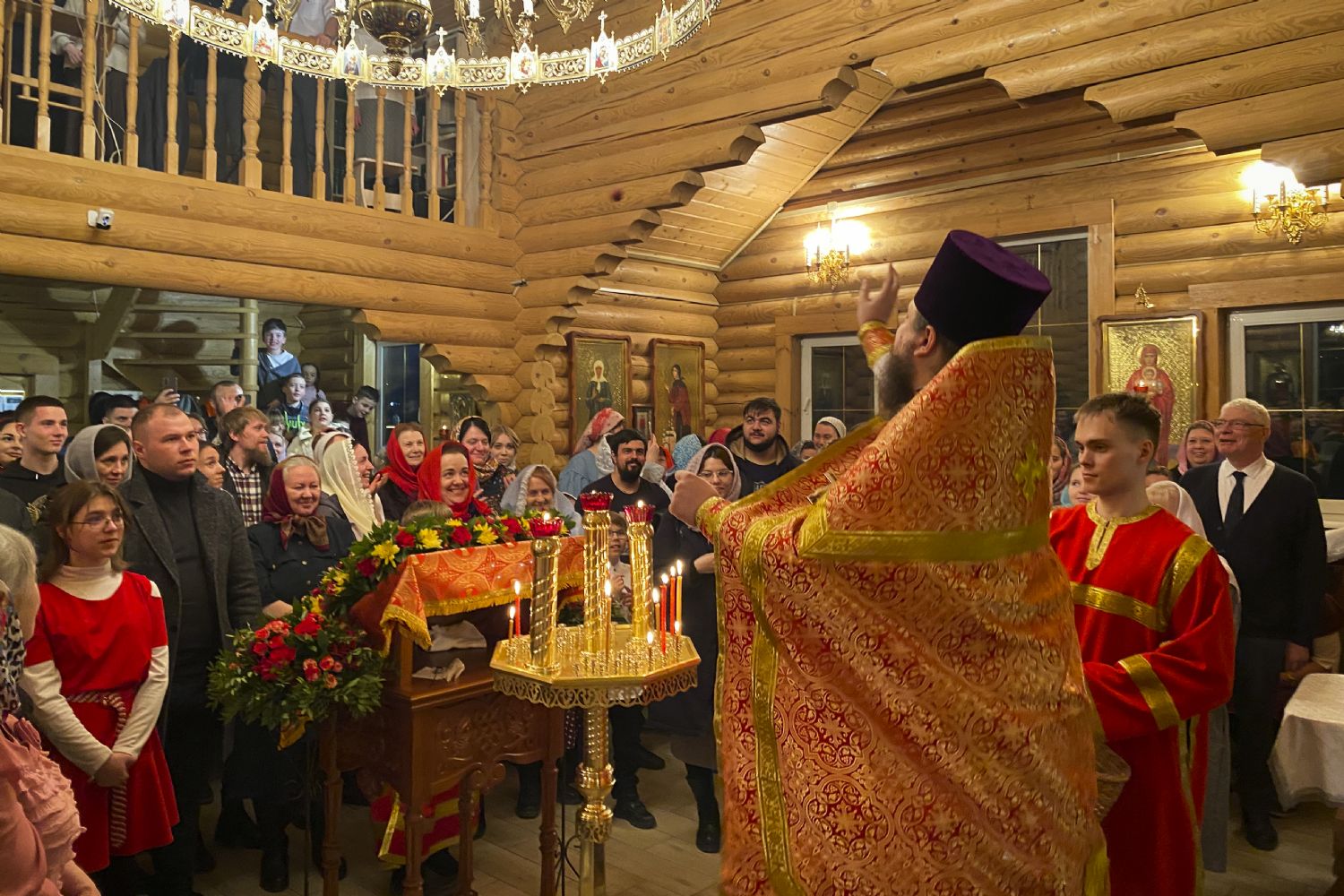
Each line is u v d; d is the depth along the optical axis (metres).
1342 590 4.48
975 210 7.34
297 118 6.53
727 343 8.98
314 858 3.31
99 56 5.84
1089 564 2.03
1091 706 1.35
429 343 6.75
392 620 2.43
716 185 7.71
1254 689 3.59
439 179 7.37
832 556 1.25
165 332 7.81
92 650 2.50
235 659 2.57
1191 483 4.02
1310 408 5.96
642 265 8.27
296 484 3.54
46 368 7.35
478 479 5.25
